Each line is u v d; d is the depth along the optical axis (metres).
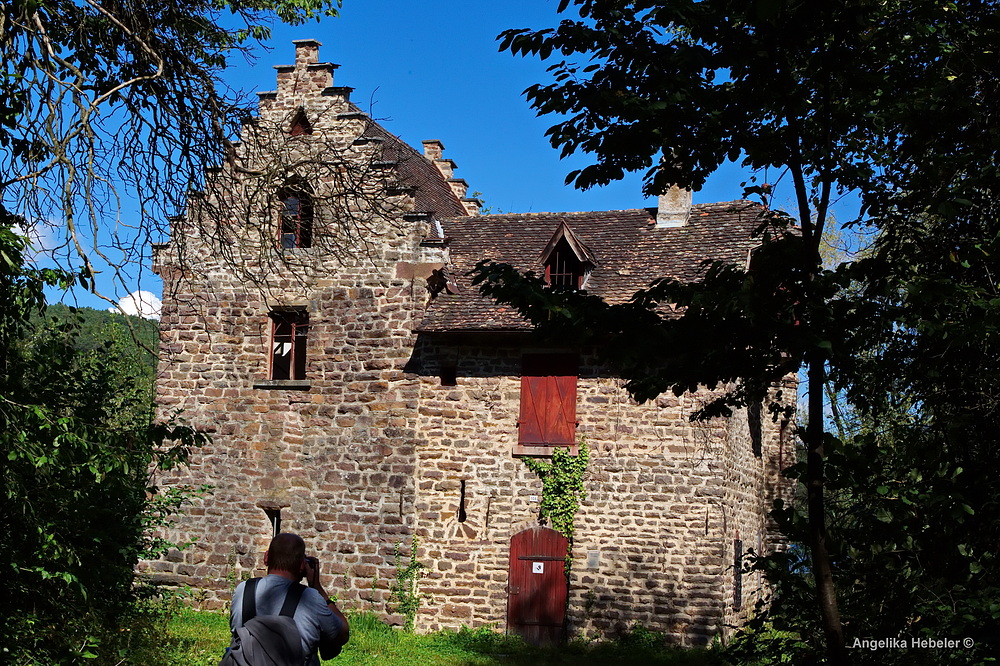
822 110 6.71
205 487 12.05
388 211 9.58
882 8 6.64
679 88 6.43
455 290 20.06
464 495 19.20
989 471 6.88
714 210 20.92
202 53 9.07
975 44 6.77
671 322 6.84
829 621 6.61
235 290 20.53
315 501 19.77
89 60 8.65
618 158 6.87
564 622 18.55
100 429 7.93
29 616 7.57
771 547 21.58
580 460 18.80
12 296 6.94
